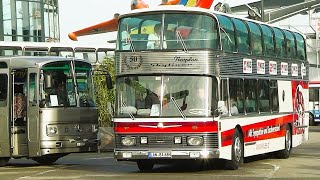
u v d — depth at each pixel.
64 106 23.52
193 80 18.94
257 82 22.36
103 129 31.95
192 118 18.72
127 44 19.52
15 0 53.97
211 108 18.86
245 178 17.78
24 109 23.38
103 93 33.16
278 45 24.77
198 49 18.98
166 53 19.11
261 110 22.58
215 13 19.66
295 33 27.25
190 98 18.89
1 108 23.56
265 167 21.23
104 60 34.56
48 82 23.23
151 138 18.91
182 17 19.33
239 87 20.80
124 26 19.72
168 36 19.23
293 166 21.61
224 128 19.34
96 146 24.45
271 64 23.83
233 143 20.11
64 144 23.31
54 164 24.62
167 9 19.39
